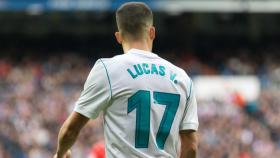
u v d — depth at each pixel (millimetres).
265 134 35812
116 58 6797
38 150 32219
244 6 51625
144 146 6637
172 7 50375
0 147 29266
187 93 6914
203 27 55781
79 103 6727
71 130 6734
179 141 7199
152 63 6848
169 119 6750
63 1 49062
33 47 55094
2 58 52406
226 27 56094
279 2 51938
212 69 52656
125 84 6668
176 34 55469
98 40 55719
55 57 52625
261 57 54531
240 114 37812
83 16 54219
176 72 6926
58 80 43375
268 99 41781
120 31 7020
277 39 56375
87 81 6750
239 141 33844
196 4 51219
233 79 46281
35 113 35906
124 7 6996
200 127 35094
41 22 54594
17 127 33750
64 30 55312
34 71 46250
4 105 36688
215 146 32906
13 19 53906
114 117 6668
